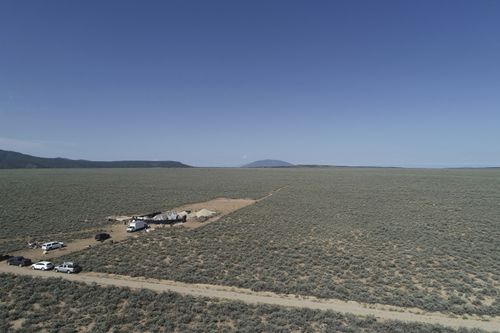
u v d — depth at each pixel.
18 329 20.33
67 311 22.89
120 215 60.94
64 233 47.19
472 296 25.92
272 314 22.33
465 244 38.62
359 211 59.69
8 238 43.84
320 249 37.69
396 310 23.75
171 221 55.75
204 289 27.05
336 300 25.34
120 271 30.94
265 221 52.78
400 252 36.34
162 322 21.44
